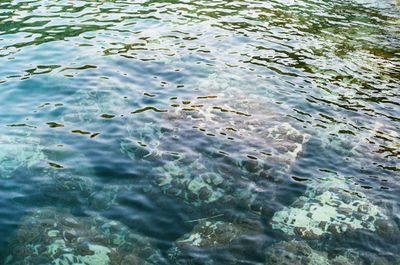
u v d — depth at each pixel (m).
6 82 11.67
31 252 6.66
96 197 7.91
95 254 6.71
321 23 17.31
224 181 8.49
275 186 8.47
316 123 10.62
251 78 12.63
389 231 7.54
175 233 7.24
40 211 7.51
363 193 8.41
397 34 16.56
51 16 16.67
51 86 11.61
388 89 12.49
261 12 18.23
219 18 17.31
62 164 8.69
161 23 16.47
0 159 8.66
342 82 12.75
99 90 11.52
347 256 7.00
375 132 10.41
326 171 8.99
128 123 10.17
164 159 8.99
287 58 14.09
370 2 20.12
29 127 9.82
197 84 12.15
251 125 10.38
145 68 12.88
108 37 14.98
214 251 6.91
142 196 8.00
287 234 7.36
